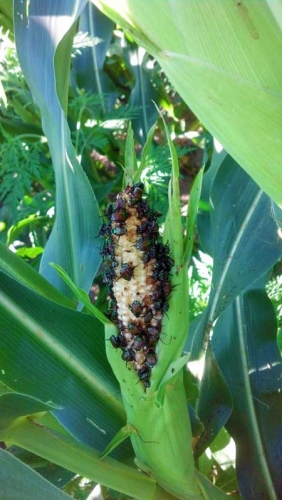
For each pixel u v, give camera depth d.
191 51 0.28
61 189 0.53
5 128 0.94
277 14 0.27
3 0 0.85
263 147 0.29
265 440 0.49
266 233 0.49
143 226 0.33
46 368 0.43
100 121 0.88
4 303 0.42
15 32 0.50
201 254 0.67
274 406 0.50
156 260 0.34
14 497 0.35
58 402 0.43
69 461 0.39
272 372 0.51
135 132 0.98
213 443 0.59
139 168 0.35
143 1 0.28
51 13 0.47
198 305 0.66
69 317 0.43
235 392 0.51
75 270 0.52
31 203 0.89
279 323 0.60
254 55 0.28
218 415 0.48
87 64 1.00
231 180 0.53
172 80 0.29
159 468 0.39
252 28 0.27
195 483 0.41
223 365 0.52
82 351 0.43
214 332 0.54
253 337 0.52
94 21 0.99
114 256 0.34
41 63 0.48
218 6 0.27
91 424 0.44
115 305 0.35
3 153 0.88
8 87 0.84
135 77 1.01
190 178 1.08
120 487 0.40
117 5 0.29
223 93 0.28
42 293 0.48
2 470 0.35
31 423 0.38
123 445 0.45
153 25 0.28
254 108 0.28
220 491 0.43
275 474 0.48
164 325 0.35
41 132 0.96
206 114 0.29
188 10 0.27
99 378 0.44
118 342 0.36
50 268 0.55
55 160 0.53
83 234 0.50
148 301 0.35
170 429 0.38
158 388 0.36
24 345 0.42
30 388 0.42
